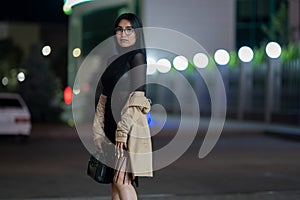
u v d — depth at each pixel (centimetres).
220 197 1028
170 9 3725
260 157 1692
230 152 1812
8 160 1562
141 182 1210
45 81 2742
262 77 3100
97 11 4259
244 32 3709
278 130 2455
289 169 1441
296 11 3105
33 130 2348
